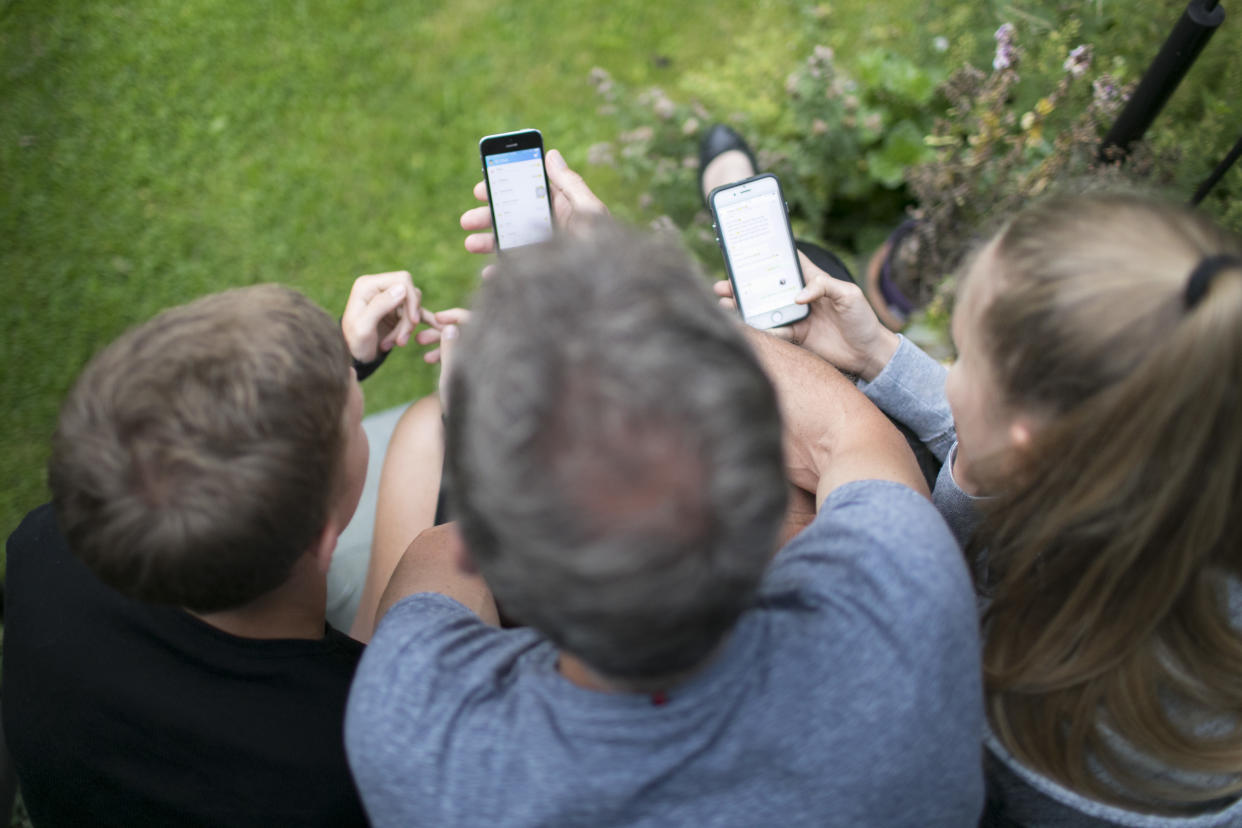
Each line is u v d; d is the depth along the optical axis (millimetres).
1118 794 876
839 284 1331
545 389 491
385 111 2875
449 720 688
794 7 2896
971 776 724
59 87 2922
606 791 624
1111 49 2051
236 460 752
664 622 525
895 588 695
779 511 537
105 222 2758
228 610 882
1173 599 762
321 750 935
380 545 1562
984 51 2209
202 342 770
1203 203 1839
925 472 1377
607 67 2896
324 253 2709
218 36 2979
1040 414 760
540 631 584
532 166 1519
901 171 2363
